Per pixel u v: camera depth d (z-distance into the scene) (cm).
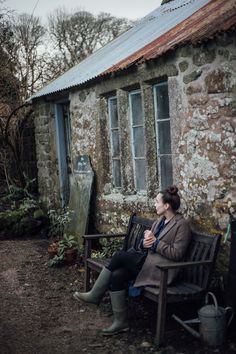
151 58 523
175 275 438
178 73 513
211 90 467
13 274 645
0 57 1327
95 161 729
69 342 429
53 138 908
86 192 744
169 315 473
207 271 425
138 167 641
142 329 450
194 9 662
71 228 788
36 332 453
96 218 734
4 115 1155
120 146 650
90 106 727
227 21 445
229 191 457
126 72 609
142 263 455
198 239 450
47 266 675
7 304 532
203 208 488
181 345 410
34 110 971
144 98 586
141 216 611
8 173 1116
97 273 606
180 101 514
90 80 678
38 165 977
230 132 452
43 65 1562
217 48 457
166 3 877
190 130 500
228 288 420
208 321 398
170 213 462
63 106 899
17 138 1095
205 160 482
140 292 442
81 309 510
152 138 590
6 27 1400
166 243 448
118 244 641
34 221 884
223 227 464
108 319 482
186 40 471
